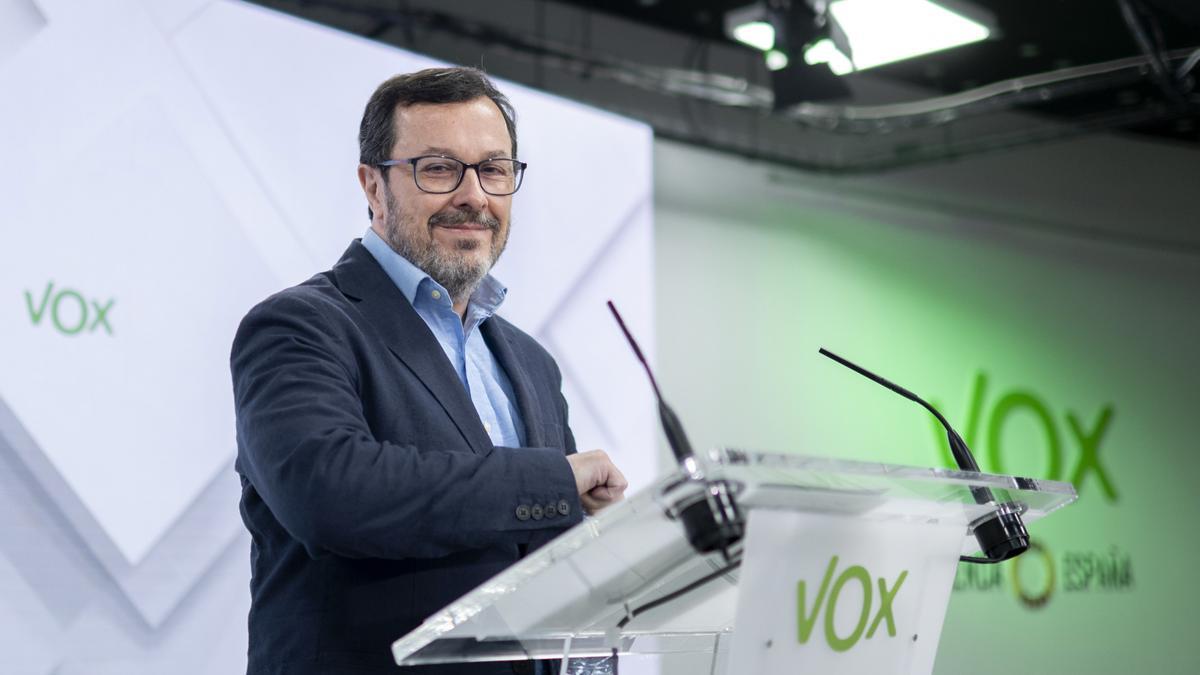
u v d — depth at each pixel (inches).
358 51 293.4
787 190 448.5
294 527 104.4
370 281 128.2
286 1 327.6
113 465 237.1
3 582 221.5
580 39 402.9
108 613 232.7
